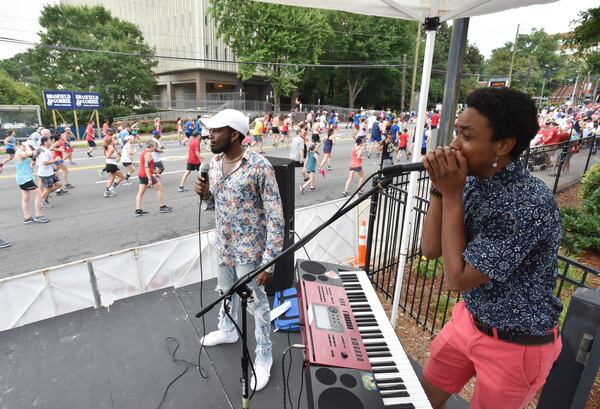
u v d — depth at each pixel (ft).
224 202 7.39
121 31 115.14
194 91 129.39
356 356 5.27
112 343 9.43
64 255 19.20
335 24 131.54
